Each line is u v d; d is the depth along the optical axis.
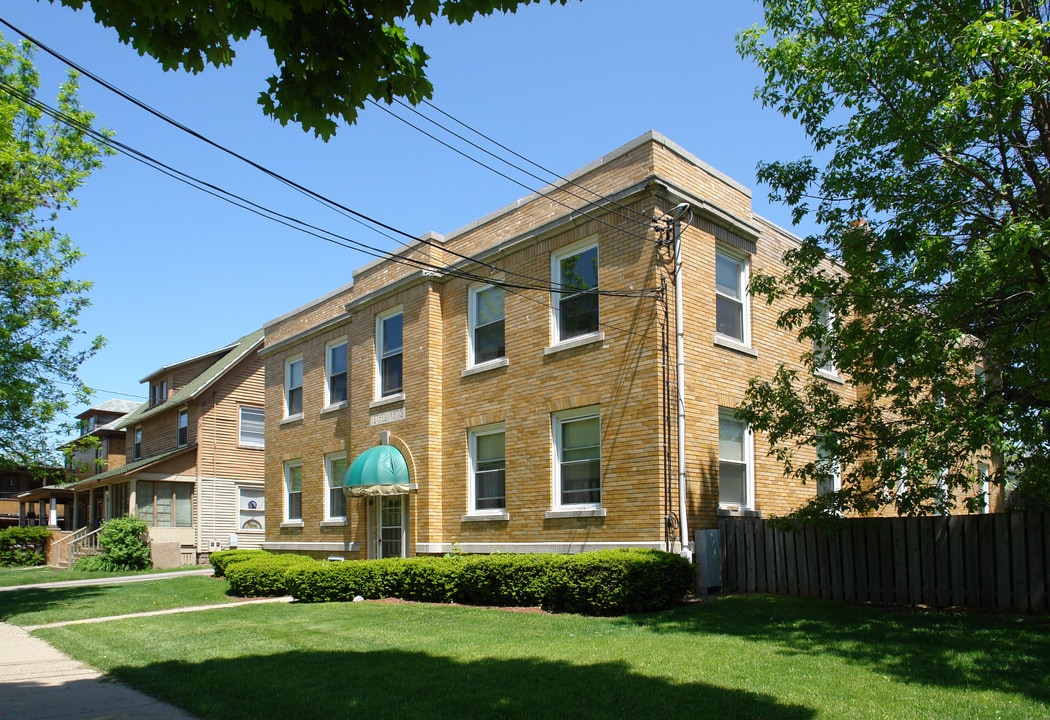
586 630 11.11
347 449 22.31
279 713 7.40
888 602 12.52
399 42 6.69
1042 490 12.38
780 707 6.91
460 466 18.08
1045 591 10.95
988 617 10.70
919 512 11.80
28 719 7.65
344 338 23.33
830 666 8.37
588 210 15.69
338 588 16.92
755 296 16.88
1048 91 10.01
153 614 15.97
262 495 36.53
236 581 18.95
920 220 11.42
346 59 6.45
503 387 17.23
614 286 15.24
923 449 10.88
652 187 14.70
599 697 7.44
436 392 18.83
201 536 34.28
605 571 12.46
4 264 19.19
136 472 33.16
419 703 7.50
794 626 10.67
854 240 12.04
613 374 14.96
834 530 12.79
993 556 11.52
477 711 7.17
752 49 12.49
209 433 35.19
